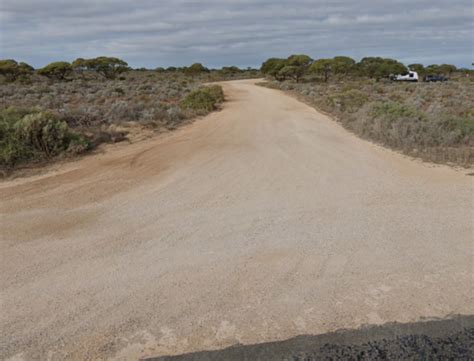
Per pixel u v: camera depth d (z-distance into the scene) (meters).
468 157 10.21
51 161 10.33
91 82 53.38
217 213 6.65
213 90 32.28
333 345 3.37
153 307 3.98
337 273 4.59
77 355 3.35
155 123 16.81
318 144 12.90
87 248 5.35
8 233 5.85
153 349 3.41
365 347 3.32
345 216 6.40
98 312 3.92
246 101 30.95
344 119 18.56
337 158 10.77
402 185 8.07
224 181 8.62
